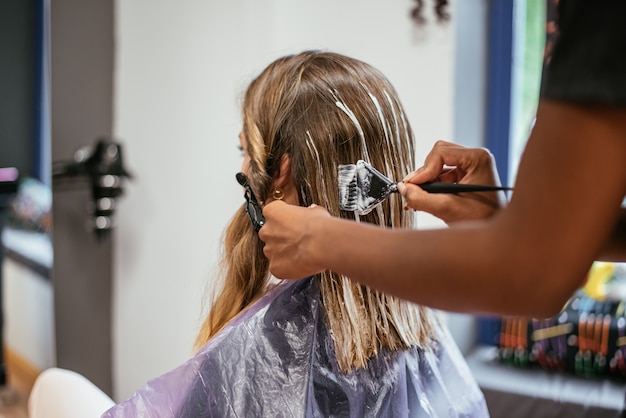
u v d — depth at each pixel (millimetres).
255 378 761
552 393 1628
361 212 733
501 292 435
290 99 782
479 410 940
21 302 1840
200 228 1904
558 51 421
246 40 1806
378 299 818
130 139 1876
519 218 425
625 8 398
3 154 1746
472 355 1897
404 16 1686
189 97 1868
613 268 1777
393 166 806
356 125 767
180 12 1833
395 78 1721
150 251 1964
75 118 1786
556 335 1734
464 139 1772
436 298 465
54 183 1805
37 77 1744
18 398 1851
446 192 640
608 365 1673
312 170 769
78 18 1754
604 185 404
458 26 1665
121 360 2002
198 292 1911
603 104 399
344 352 790
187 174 1903
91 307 1942
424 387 886
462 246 444
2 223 1800
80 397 920
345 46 1773
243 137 847
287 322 786
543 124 422
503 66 1895
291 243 578
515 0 1869
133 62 1842
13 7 1695
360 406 796
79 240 1886
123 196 1876
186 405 742
